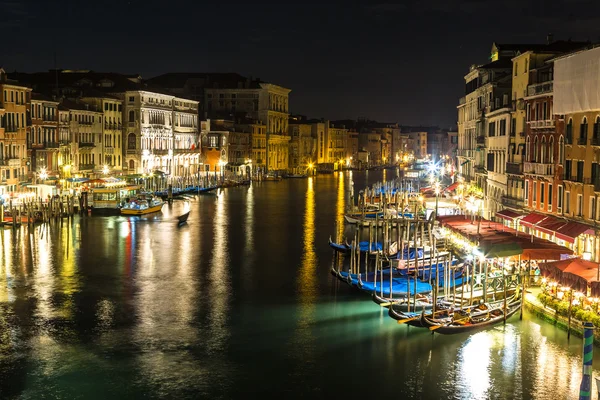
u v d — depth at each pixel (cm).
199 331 3753
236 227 7562
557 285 3750
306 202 10731
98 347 3516
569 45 6050
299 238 6794
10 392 3030
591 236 4206
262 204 10350
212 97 18125
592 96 4219
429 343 3516
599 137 4172
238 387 3086
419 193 10144
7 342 3575
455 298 3888
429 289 4172
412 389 3055
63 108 9944
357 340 3581
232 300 4334
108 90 12181
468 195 8019
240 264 5412
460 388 3053
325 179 17825
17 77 12106
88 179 9294
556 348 3378
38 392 3034
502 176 6500
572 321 3466
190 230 7256
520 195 5788
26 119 8688
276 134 18750
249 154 17088
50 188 8388
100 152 11275
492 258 4175
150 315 4022
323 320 3909
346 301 4288
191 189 12388
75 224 7519
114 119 11800
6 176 8181
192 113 14700
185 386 3097
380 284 4309
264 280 4862
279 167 19100
